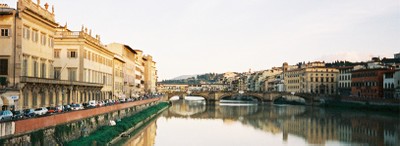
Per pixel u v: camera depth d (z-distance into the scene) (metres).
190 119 129.50
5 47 61.06
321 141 79.94
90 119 64.25
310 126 106.12
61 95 77.19
